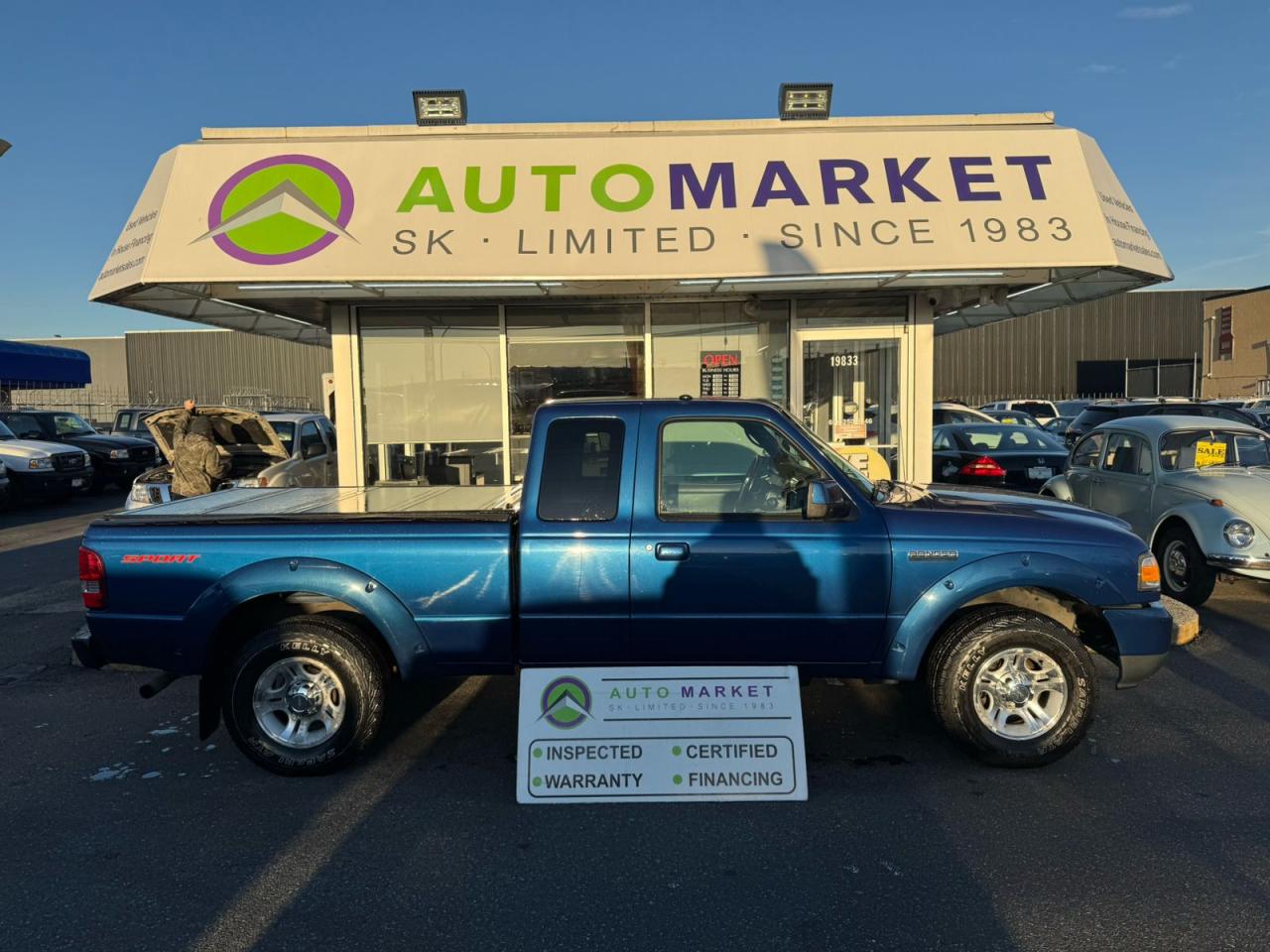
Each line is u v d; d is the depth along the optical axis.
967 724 4.23
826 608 4.20
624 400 4.44
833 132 8.05
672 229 7.57
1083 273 7.87
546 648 4.24
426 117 8.45
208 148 7.80
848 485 4.33
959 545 4.21
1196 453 7.90
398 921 3.08
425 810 3.95
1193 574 7.36
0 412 18.28
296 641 4.23
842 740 4.72
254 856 3.54
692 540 4.17
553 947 2.92
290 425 11.93
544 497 4.25
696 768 4.01
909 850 3.55
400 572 4.21
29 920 3.09
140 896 3.24
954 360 41.50
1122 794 4.03
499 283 7.66
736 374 9.38
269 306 9.56
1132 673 4.33
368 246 7.45
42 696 5.59
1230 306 32.72
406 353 9.32
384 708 4.36
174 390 41.75
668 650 4.25
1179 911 3.08
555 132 8.32
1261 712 5.05
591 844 3.63
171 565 4.26
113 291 7.86
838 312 9.32
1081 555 4.24
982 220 7.55
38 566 10.10
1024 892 3.22
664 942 2.94
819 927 3.02
